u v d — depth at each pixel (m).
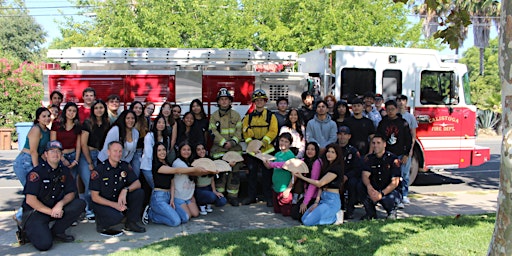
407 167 7.96
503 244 3.31
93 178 5.97
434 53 9.37
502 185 3.32
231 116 7.77
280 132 7.65
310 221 6.45
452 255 4.98
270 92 8.75
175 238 5.71
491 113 26.17
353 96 9.14
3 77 19.00
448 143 9.42
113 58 8.40
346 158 7.12
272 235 5.79
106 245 5.67
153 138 6.89
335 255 5.00
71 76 8.09
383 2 19.81
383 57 9.20
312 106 8.28
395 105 7.56
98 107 6.54
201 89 8.48
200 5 17.77
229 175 7.80
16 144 19.22
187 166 6.76
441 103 9.42
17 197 8.98
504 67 3.29
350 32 18.48
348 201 7.05
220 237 5.71
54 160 5.52
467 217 6.75
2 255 5.32
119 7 16.77
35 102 19.30
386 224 6.32
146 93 8.32
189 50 8.56
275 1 18.91
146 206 6.74
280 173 7.08
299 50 18.27
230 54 8.58
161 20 16.67
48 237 5.45
